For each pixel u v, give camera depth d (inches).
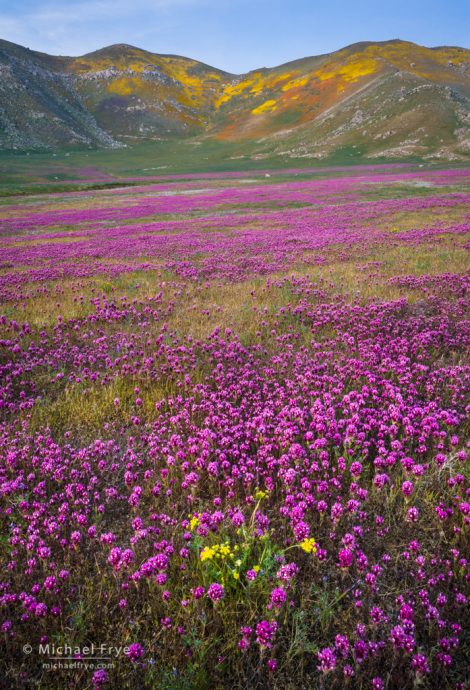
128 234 1299.2
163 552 155.3
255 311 464.4
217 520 158.1
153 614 137.9
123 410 270.2
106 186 3570.4
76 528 176.7
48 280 674.2
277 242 987.3
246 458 212.8
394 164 4005.9
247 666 122.9
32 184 3585.1
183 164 5615.2
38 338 399.5
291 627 133.3
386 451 206.4
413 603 138.1
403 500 184.5
